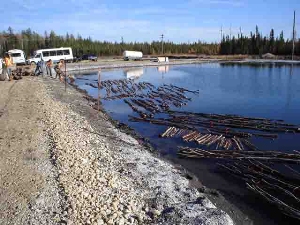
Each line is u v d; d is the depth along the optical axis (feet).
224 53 332.19
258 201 33.32
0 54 253.24
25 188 29.81
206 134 57.06
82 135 47.73
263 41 306.96
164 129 61.36
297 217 29.91
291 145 51.72
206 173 40.40
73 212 26.07
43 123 51.52
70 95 88.02
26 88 88.53
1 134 45.70
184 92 107.96
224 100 93.61
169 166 40.42
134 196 30.09
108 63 211.82
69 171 33.27
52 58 189.16
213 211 28.43
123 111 78.84
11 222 24.94
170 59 276.62
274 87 117.70
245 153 46.03
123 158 40.47
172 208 28.66
